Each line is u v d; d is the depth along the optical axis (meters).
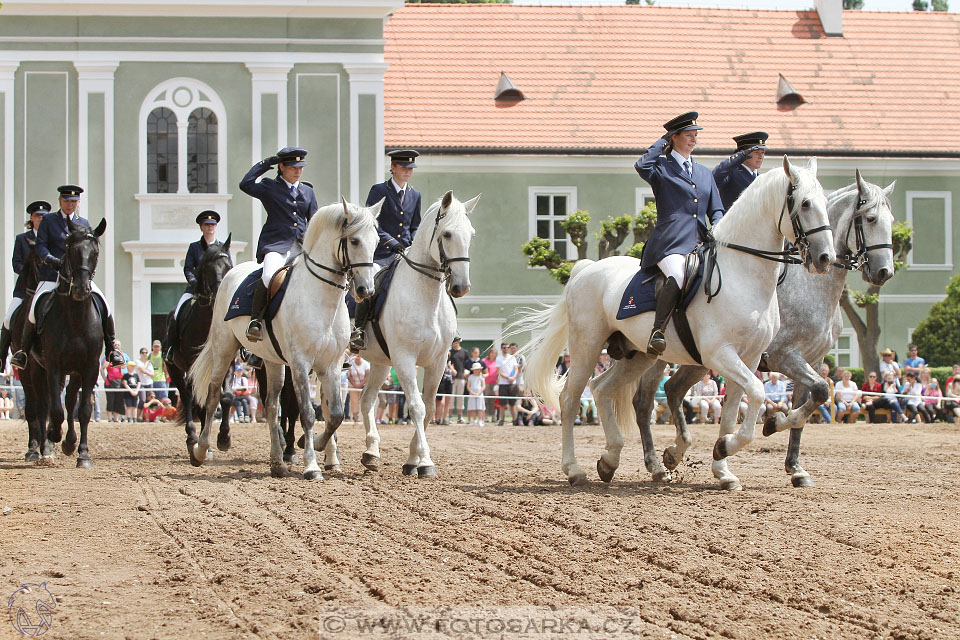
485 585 7.99
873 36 47.12
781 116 43.31
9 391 30.08
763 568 8.41
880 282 13.14
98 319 15.75
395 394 29.39
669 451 13.84
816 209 11.61
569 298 13.50
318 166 35.88
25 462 16.73
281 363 14.57
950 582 8.02
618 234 37.62
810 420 28.98
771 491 12.62
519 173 41.12
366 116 36.00
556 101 42.78
